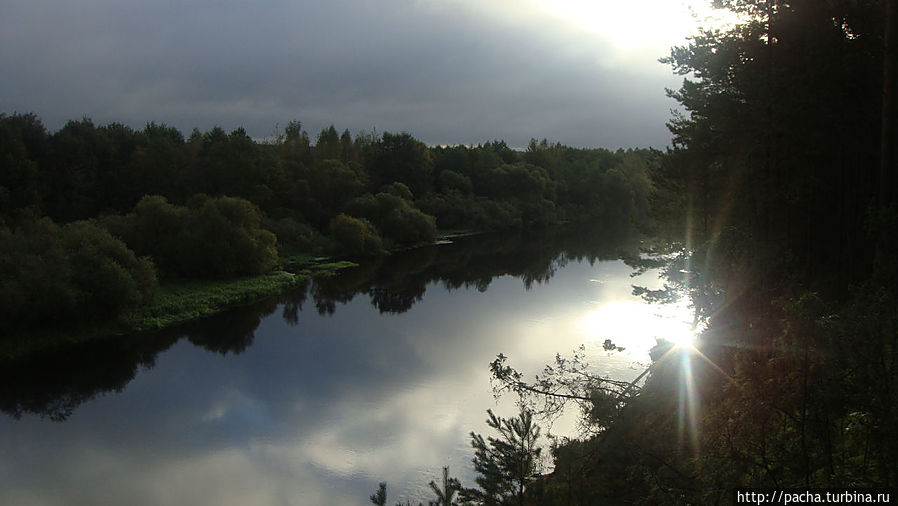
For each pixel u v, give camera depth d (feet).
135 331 118.21
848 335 20.65
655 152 92.58
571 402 67.26
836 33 58.95
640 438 34.14
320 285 165.07
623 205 345.10
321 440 71.92
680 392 41.63
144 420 79.36
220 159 229.45
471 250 225.76
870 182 59.11
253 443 71.82
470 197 302.86
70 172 207.51
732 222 67.87
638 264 92.79
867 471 20.58
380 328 120.47
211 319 129.18
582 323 113.70
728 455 23.93
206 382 92.58
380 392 85.81
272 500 60.03
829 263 59.93
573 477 32.91
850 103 57.31
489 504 30.83
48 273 110.63
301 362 100.42
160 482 63.98
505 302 137.28
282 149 277.03
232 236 162.71
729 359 36.86
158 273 151.12
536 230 288.92
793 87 58.03
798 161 62.34
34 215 174.19
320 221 239.50
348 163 278.26
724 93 72.08
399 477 62.90
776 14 64.03
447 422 74.90
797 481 21.44
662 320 112.68
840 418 22.31
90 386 92.07
